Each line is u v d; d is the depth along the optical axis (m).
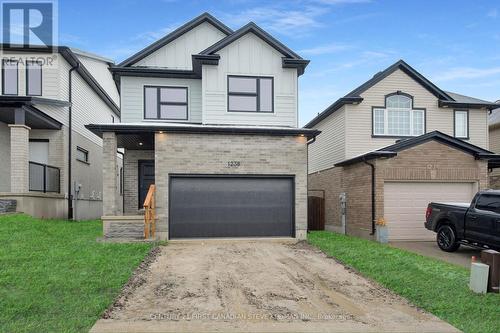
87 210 19.22
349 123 16.27
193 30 16.31
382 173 13.34
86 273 7.29
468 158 13.79
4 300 5.77
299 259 9.57
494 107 17.41
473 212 10.23
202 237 12.38
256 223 12.70
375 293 6.89
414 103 16.78
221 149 12.51
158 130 12.15
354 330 5.23
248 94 14.36
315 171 20.23
